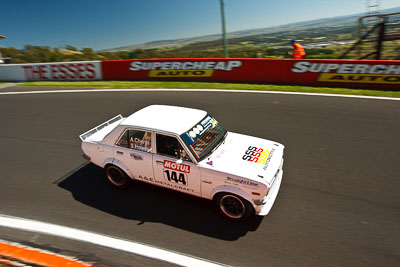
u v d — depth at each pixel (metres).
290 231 4.40
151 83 14.42
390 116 8.77
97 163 5.61
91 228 4.54
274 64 12.79
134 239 4.28
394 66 10.84
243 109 9.95
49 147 7.61
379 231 4.36
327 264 3.80
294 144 7.36
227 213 4.65
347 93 11.12
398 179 5.71
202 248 4.09
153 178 5.08
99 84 14.71
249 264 3.81
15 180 6.09
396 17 15.19
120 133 5.12
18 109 10.95
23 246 4.11
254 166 4.51
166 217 4.77
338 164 6.33
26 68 16.25
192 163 4.56
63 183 5.91
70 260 3.79
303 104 10.16
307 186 5.57
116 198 5.33
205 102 10.87
